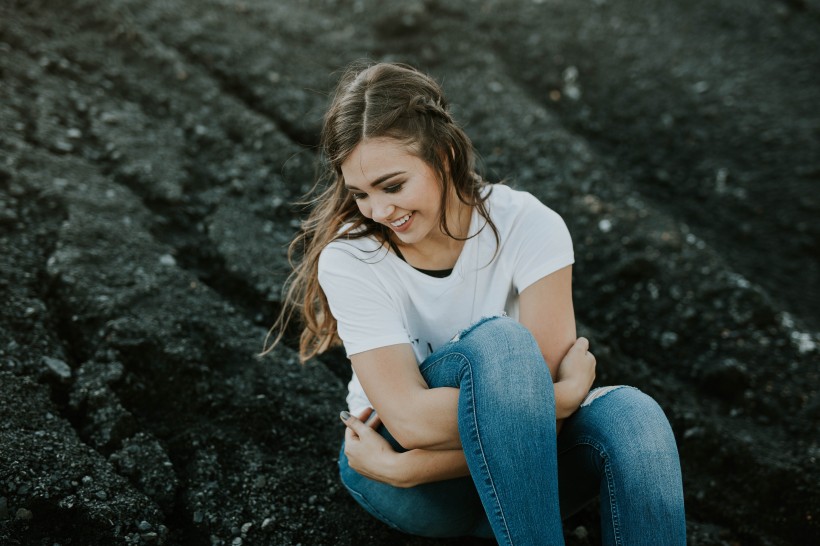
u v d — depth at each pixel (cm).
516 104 400
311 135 356
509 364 164
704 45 475
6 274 241
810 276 354
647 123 425
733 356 293
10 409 205
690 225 374
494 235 182
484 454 163
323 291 190
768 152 407
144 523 193
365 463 178
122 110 331
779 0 511
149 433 218
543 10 483
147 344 233
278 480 218
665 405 265
